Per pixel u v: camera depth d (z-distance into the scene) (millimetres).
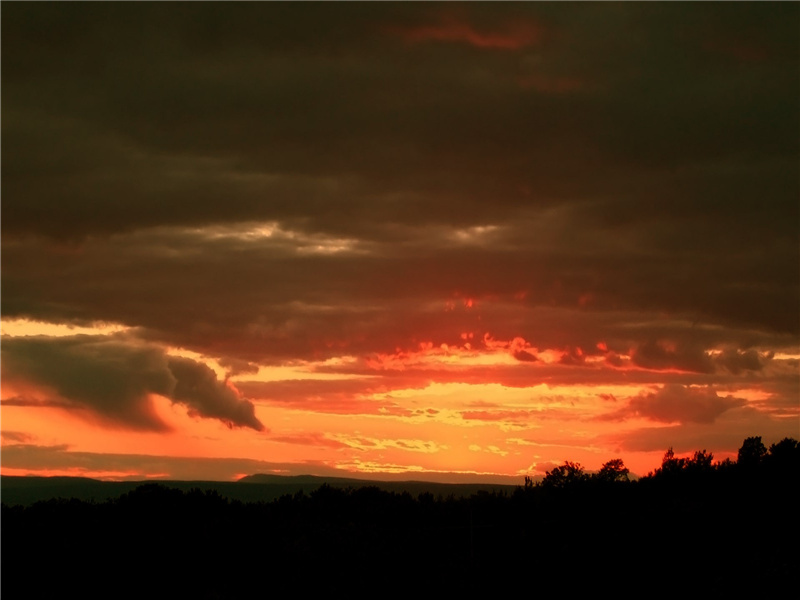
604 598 57938
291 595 59812
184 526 69062
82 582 59688
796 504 69125
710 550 61469
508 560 65125
